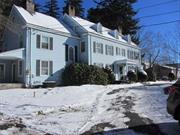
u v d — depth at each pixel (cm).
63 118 1032
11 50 2706
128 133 787
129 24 5516
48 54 2856
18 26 2722
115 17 5494
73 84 2864
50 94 1844
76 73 2858
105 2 5522
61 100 1538
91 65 3006
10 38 2878
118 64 3834
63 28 3212
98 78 2930
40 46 2781
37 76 2709
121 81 3300
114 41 3797
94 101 1512
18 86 2506
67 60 3108
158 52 5666
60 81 2969
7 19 2348
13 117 1037
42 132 812
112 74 3269
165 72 5953
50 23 3105
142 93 1811
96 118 1025
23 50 2616
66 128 865
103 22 5484
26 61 2627
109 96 1720
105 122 948
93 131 824
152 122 920
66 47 3114
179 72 6706
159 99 1470
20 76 2666
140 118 993
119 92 1936
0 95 1797
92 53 3300
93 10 5578
